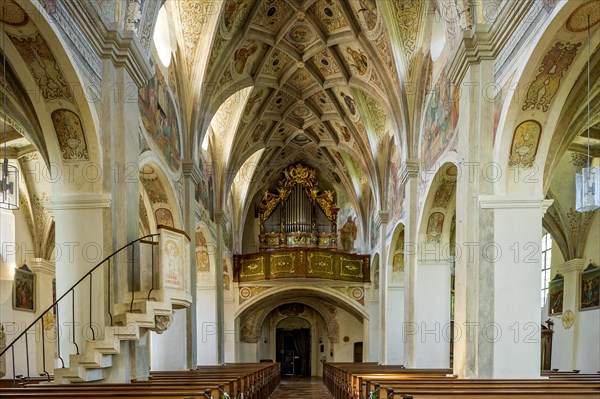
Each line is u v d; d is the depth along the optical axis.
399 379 9.51
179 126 15.38
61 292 9.35
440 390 6.89
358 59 18.66
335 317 31.72
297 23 18.03
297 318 33.88
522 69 8.57
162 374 12.95
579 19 7.58
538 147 9.53
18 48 8.05
